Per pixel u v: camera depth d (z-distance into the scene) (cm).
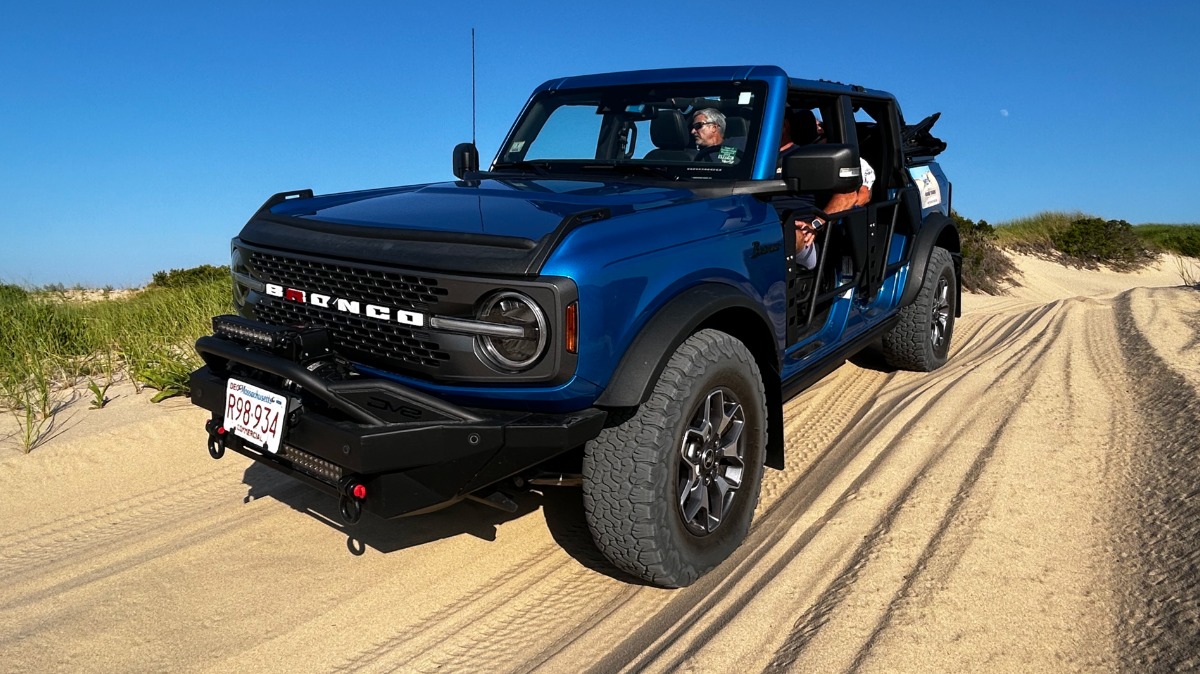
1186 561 279
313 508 385
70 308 747
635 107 407
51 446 450
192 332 644
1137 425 431
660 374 280
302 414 273
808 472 411
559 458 301
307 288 308
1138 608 263
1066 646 250
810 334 414
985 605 272
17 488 409
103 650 277
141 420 488
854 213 429
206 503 393
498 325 259
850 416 495
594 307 261
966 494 358
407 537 355
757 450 329
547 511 377
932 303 566
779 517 361
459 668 264
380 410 267
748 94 385
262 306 336
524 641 279
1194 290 880
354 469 257
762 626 272
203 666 268
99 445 454
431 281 267
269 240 321
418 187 375
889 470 394
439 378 273
